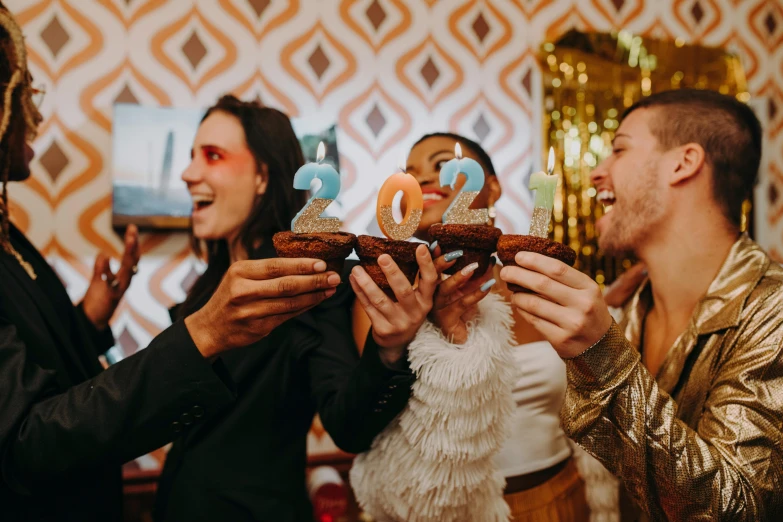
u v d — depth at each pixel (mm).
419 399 927
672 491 829
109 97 1989
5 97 962
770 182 2535
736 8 2584
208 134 1252
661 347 1193
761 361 938
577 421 847
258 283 711
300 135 2119
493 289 1343
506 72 2338
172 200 1959
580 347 807
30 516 873
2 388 791
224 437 1087
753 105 2553
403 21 2250
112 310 1553
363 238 851
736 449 876
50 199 1927
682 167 1133
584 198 2301
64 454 765
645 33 2482
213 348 786
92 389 782
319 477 1632
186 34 2059
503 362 950
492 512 1024
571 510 1295
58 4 1954
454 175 887
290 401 1143
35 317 944
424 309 881
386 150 2217
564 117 2312
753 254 1072
